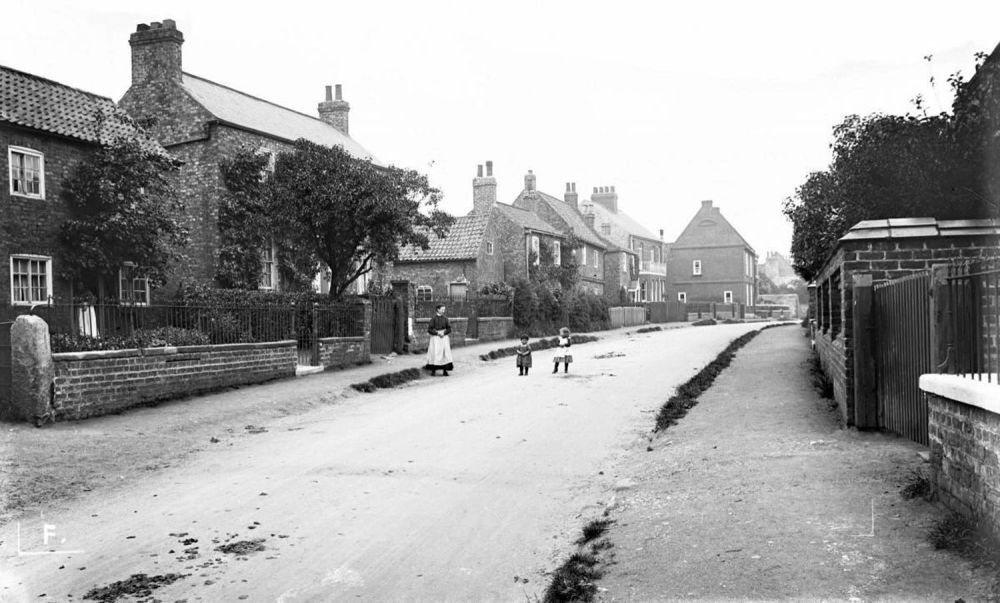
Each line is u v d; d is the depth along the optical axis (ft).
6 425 36.78
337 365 65.31
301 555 19.56
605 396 49.98
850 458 24.62
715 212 247.70
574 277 161.07
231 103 89.71
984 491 15.83
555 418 41.55
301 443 35.17
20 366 37.40
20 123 57.98
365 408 46.60
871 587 14.40
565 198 207.51
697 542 18.25
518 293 118.62
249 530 21.71
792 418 34.24
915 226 29.58
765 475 23.67
